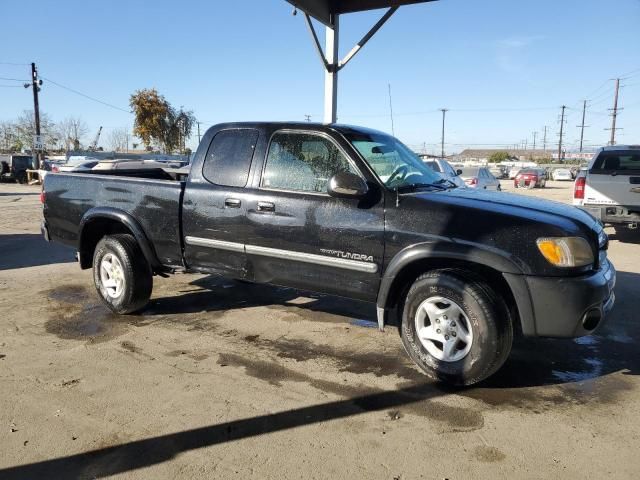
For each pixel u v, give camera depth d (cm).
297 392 360
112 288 524
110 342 452
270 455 286
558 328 338
